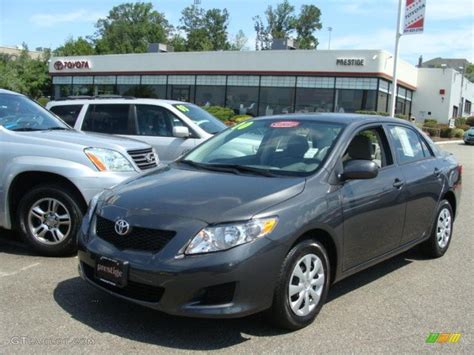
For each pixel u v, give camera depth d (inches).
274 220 155.6
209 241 148.7
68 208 226.2
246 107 1499.8
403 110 1642.5
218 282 146.7
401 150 226.5
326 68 1382.9
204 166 197.0
